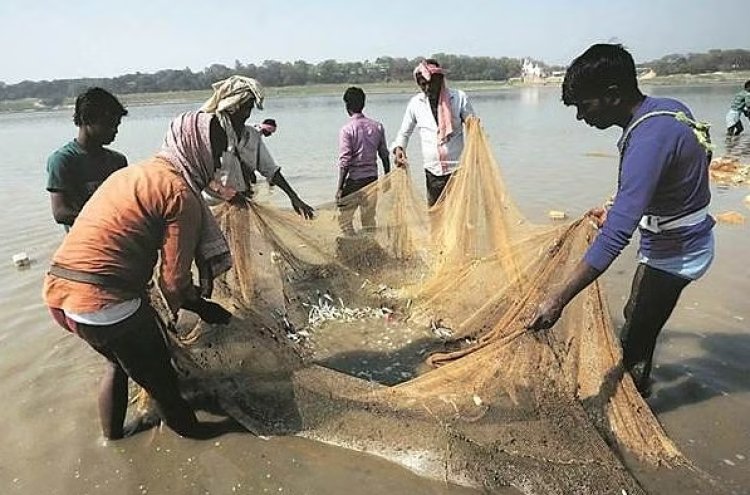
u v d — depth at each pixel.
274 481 3.28
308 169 13.69
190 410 3.66
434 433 3.35
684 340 4.62
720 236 7.12
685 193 3.20
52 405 4.09
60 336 5.14
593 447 3.16
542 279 3.78
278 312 4.60
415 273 5.65
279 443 3.59
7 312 5.69
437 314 5.02
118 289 3.17
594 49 3.09
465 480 3.18
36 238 8.33
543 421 3.28
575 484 3.04
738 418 3.64
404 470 3.30
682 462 3.24
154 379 3.42
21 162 17.03
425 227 5.84
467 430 3.31
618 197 3.01
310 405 3.67
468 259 4.97
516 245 4.48
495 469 3.18
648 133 3.02
